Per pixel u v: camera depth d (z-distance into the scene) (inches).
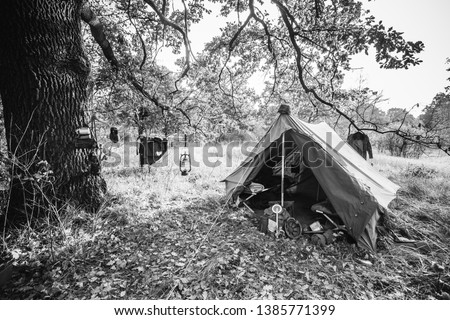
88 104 159.2
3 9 123.1
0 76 130.7
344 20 200.7
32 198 134.1
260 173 240.8
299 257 133.0
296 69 297.4
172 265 117.2
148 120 229.5
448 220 184.4
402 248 144.3
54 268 108.7
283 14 213.8
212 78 298.4
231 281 108.4
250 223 173.2
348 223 149.9
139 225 154.2
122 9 267.7
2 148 153.3
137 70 249.0
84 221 142.2
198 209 195.2
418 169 341.1
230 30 275.7
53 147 136.3
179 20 292.8
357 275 120.2
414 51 153.6
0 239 121.2
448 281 114.5
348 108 254.1
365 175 185.3
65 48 137.9
